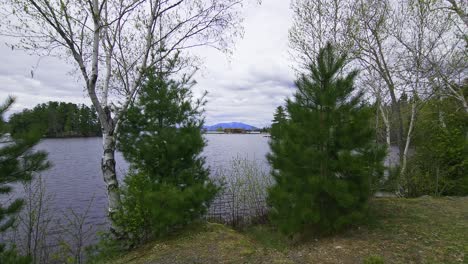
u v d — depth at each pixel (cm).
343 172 504
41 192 755
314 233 529
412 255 382
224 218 870
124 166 2108
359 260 379
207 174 704
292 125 532
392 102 1149
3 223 537
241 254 451
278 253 441
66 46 624
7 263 486
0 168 478
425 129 1067
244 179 946
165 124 658
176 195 558
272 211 591
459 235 442
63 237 818
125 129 665
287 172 538
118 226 588
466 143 870
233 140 6912
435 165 907
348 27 1080
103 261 529
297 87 548
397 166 557
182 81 696
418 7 946
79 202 1444
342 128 500
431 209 612
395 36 1020
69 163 2903
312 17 1140
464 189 847
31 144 498
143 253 525
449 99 1108
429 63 980
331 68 523
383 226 509
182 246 520
